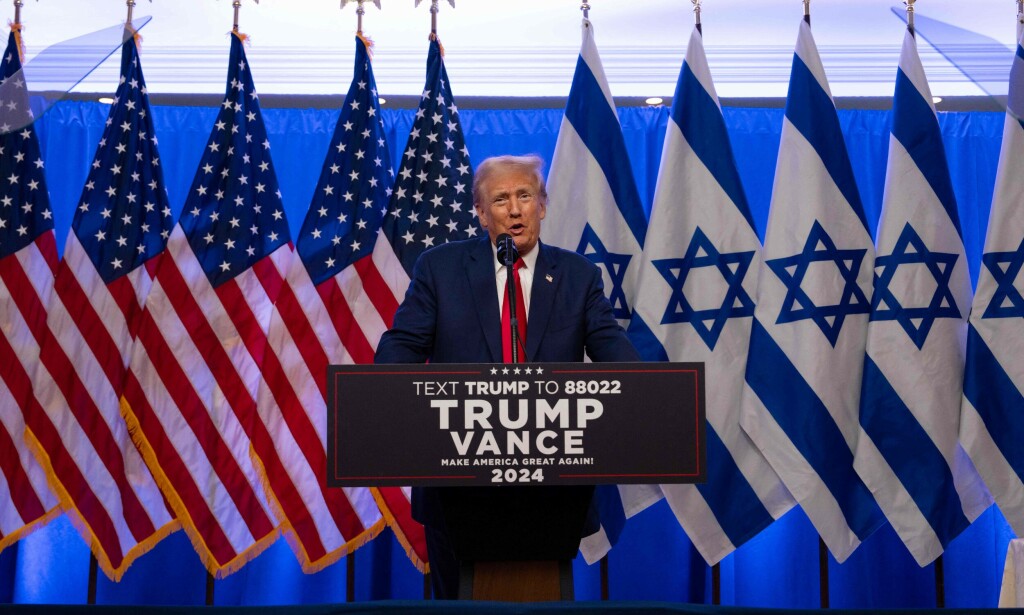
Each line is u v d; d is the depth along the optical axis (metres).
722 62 4.76
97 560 4.21
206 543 4.05
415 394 2.07
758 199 4.64
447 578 2.94
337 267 4.19
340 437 2.05
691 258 4.20
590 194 4.24
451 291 2.71
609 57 4.77
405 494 4.10
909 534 3.96
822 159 4.18
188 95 4.66
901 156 4.16
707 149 4.25
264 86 4.74
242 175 4.26
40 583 4.39
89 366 4.10
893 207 4.13
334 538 4.08
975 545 4.46
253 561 4.41
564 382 2.09
